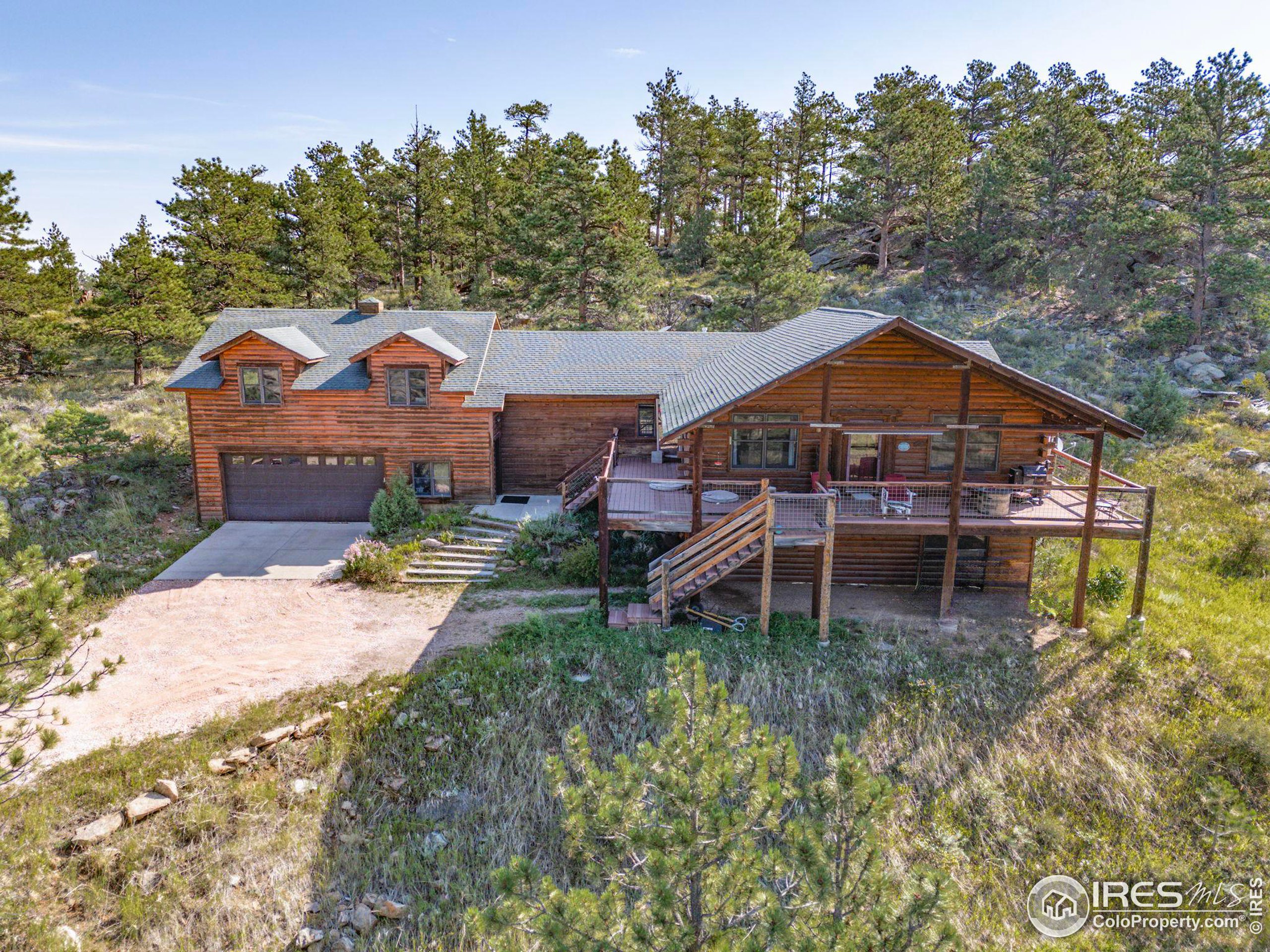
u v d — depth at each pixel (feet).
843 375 64.28
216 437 84.89
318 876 38.29
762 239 123.95
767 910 24.50
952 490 59.21
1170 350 125.18
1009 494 61.87
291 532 83.51
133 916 34.94
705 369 81.76
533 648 56.18
